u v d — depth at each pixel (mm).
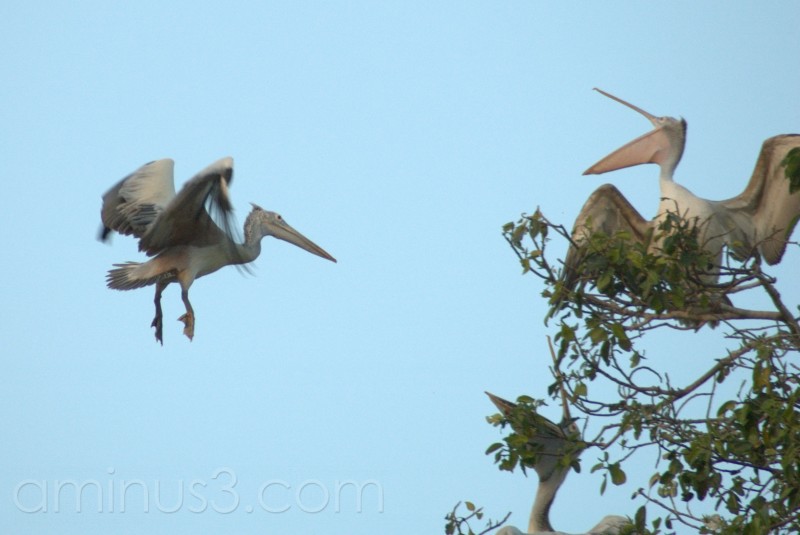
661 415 10867
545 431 11633
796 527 9867
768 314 11984
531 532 13250
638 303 11938
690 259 11703
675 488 10867
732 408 10711
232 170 12555
